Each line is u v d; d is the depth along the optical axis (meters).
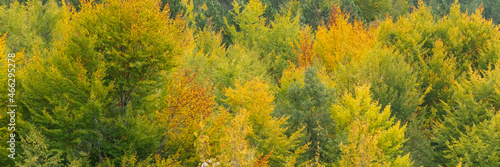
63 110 11.00
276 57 35.19
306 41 31.02
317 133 17.20
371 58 24.44
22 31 16.98
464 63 30.23
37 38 17.53
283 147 15.98
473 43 32.09
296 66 35.25
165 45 12.16
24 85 11.34
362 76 22.28
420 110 26.97
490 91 23.67
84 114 11.42
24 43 16.48
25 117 11.84
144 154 12.47
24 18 18.52
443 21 35.88
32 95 11.45
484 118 22.95
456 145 20.53
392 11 63.41
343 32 30.34
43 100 11.66
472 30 32.41
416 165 20.95
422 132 23.73
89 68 11.87
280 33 39.62
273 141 15.73
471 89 24.36
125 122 12.29
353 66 23.09
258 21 43.69
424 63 29.45
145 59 12.12
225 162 8.34
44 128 10.99
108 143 12.01
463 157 20.84
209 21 40.59
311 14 52.72
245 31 42.69
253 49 37.09
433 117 26.98
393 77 23.81
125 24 11.91
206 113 12.45
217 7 47.97
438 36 33.72
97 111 11.34
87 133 11.67
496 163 19.02
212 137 12.26
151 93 12.88
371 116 16.86
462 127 23.12
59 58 11.21
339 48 28.89
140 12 11.98
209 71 22.22
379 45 28.30
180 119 12.18
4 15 17.09
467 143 20.19
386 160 15.53
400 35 32.41
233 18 43.75
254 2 41.78
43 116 11.12
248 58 28.03
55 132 11.09
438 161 23.45
